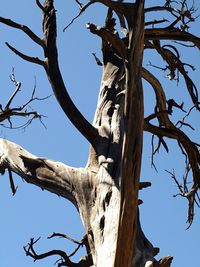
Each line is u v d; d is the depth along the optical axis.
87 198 10.58
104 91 11.84
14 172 11.90
